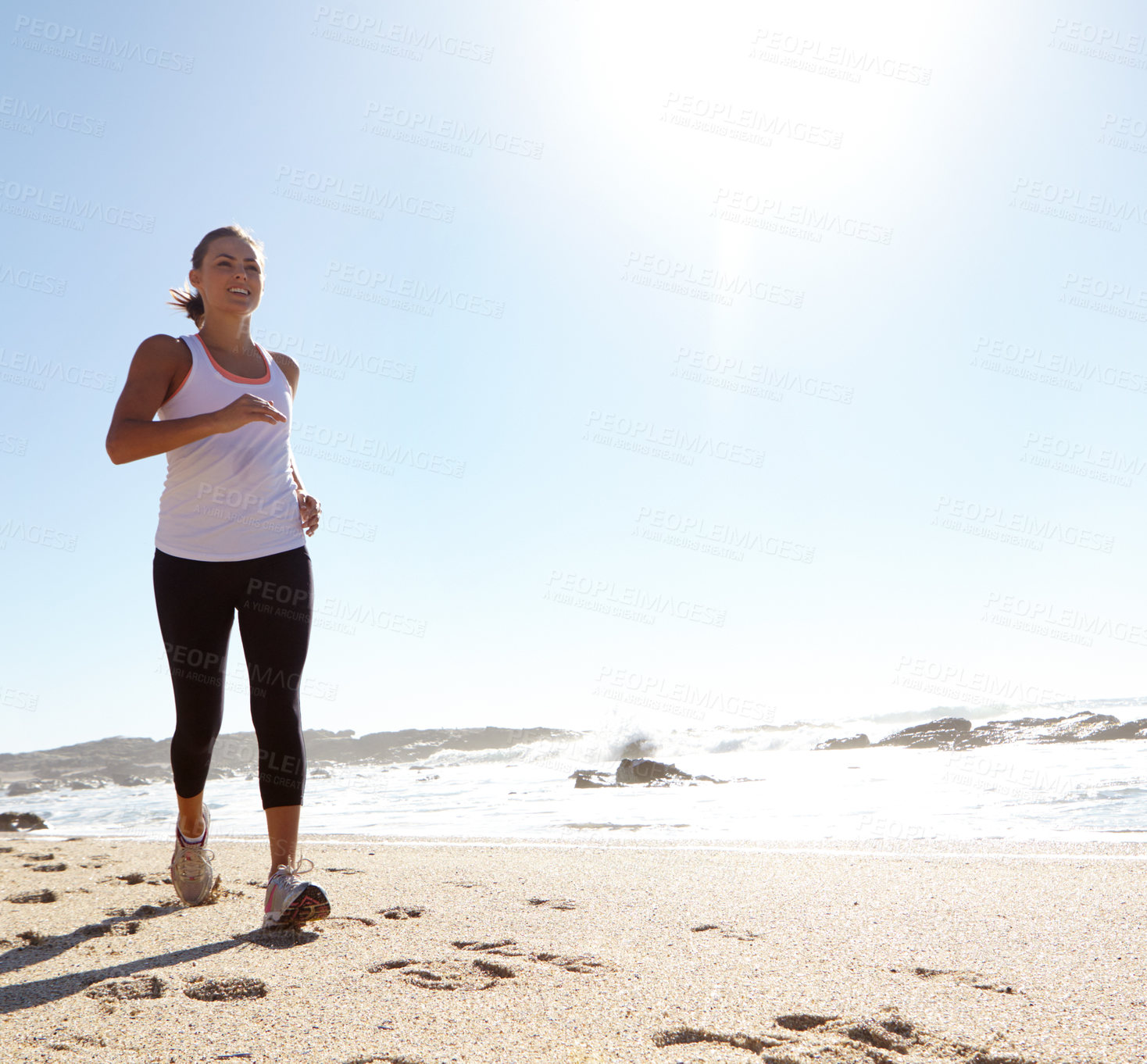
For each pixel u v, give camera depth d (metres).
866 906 2.25
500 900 2.40
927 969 1.63
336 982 1.56
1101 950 1.75
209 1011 1.41
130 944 1.91
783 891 2.50
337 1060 1.18
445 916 2.18
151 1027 1.33
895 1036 1.28
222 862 3.33
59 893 2.69
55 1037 1.29
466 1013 1.38
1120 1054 1.18
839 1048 1.22
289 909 1.96
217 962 1.71
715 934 1.95
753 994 1.49
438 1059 1.18
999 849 3.32
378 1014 1.38
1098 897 2.29
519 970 1.64
